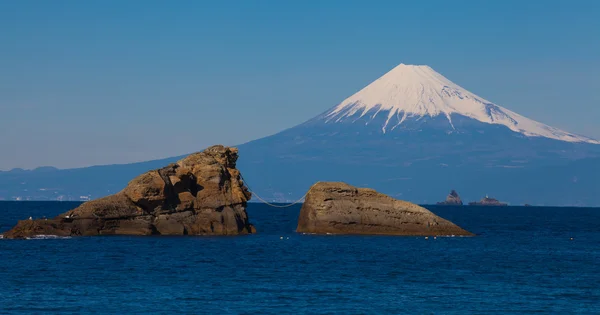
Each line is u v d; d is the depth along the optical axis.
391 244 137.50
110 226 139.88
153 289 82.56
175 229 142.12
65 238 132.62
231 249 122.25
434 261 113.44
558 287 90.38
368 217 156.00
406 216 158.25
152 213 142.12
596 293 86.50
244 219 152.25
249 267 101.62
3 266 96.69
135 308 72.69
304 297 79.88
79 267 97.56
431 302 78.88
